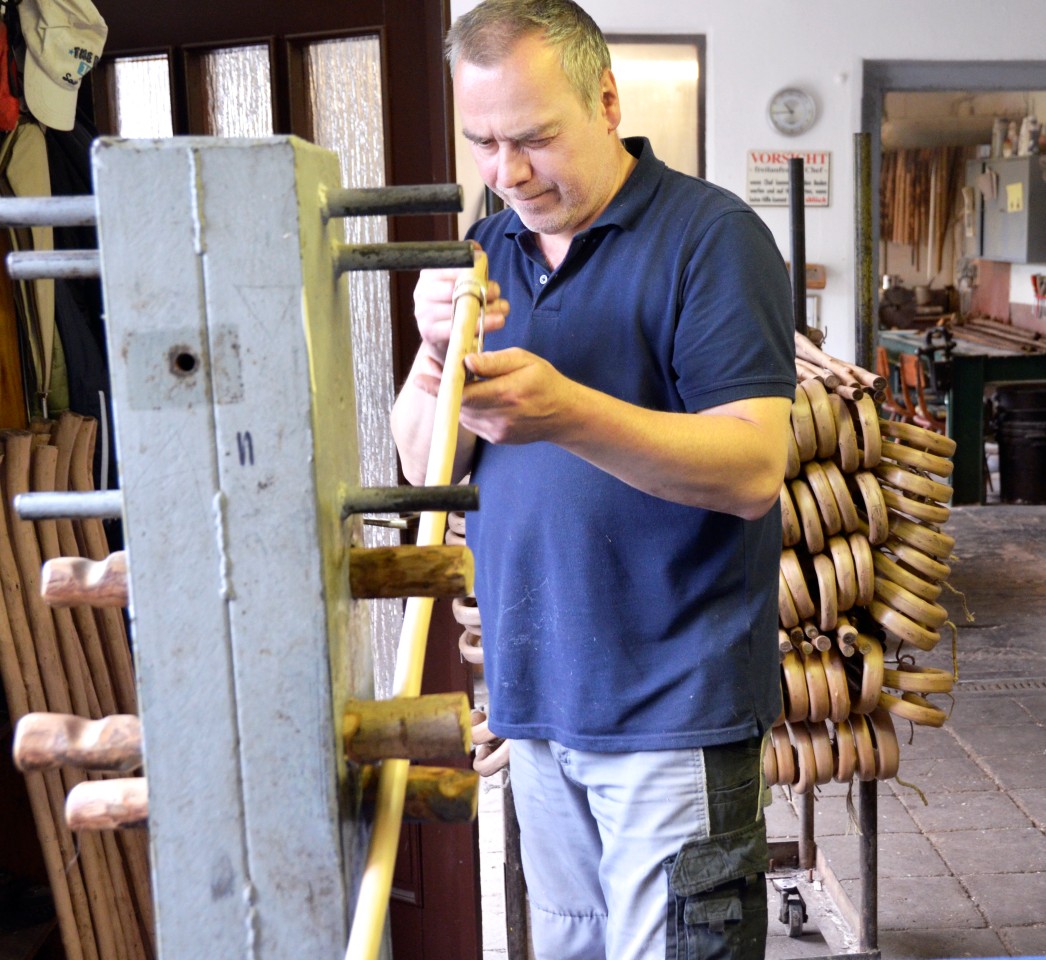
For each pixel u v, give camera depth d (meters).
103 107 2.38
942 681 2.21
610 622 1.52
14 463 1.92
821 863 2.92
